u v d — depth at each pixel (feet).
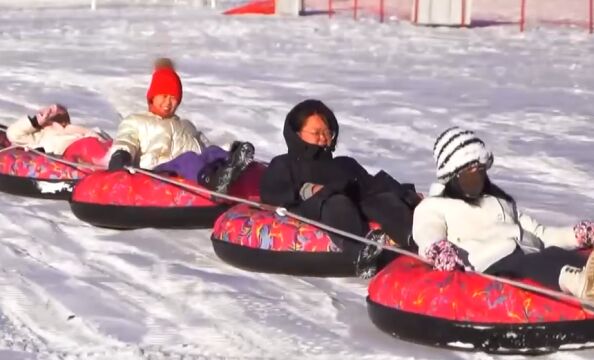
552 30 158.81
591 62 118.73
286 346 29.71
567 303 28.60
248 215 38.50
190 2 215.72
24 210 48.65
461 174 31.53
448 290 29.19
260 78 101.04
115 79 98.37
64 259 39.81
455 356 28.81
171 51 126.93
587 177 58.85
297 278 37.14
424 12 164.76
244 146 42.57
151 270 38.01
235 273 37.83
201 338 30.35
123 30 153.69
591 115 80.02
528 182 57.57
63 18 175.22
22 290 35.29
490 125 75.15
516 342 28.48
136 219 44.06
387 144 68.28
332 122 38.65
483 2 205.36
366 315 32.83
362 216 37.11
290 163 38.50
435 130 73.46
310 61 117.91
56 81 97.50
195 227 44.65
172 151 47.65
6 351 28.91
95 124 75.51
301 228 37.04
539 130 73.46
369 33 153.07
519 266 30.04
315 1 210.59
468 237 31.58
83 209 44.78
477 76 105.40
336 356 28.89
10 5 204.74
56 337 30.40
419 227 31.58
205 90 91.20
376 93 91.09
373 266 35.37
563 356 28.66
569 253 29.89
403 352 29.19
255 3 189.88
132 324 31.58
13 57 118.42
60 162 51.21
